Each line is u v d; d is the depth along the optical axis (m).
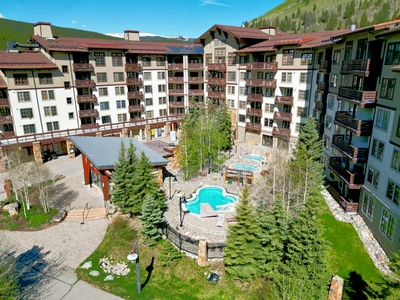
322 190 31.31
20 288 19.55
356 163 27.20
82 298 18.81
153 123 55.84
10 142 41.22
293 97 44.50
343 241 24.20
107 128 50.84
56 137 44.53
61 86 46.94
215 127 43.19
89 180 35.25
